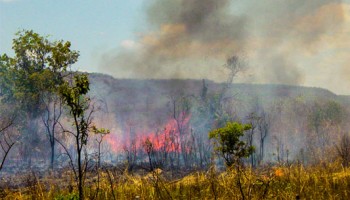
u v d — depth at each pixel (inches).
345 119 2573.8
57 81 1978.3
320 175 539.2
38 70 2169.0
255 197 398.9
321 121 2281.0
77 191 451.5
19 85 2187.5
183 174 1067.9
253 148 613.9
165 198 444.8
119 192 465.4
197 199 434.9
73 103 354.0
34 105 2127.2
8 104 2289.6
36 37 2174.0
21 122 2177.7
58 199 428.5
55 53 1939.0
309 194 441.7
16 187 794.8
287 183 491.2
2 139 2005.4
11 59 2206.0
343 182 494.6
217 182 472.7
